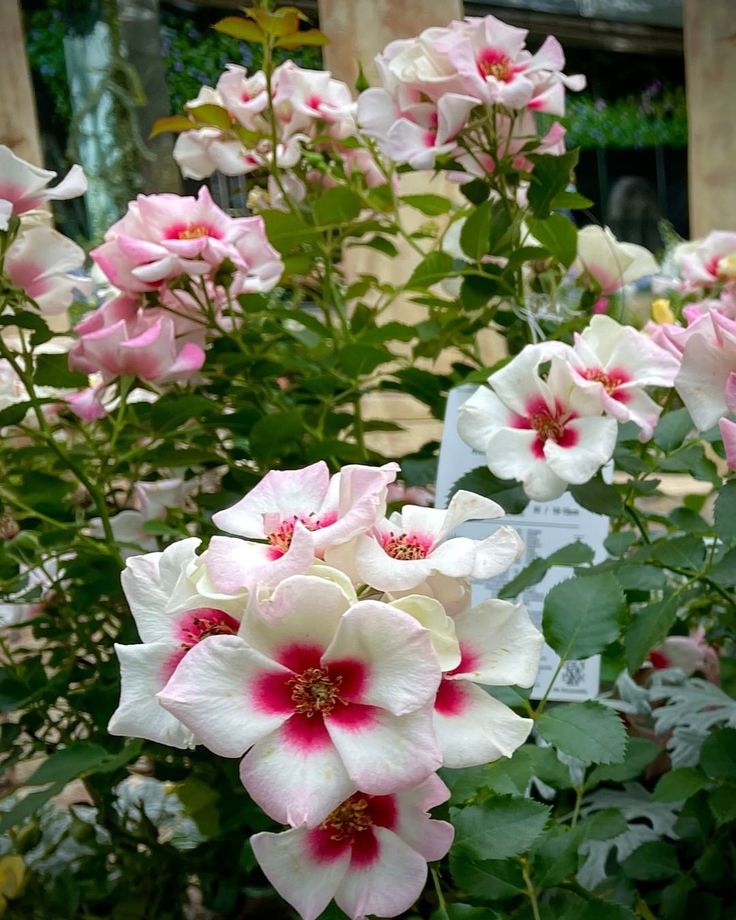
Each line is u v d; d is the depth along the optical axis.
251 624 0.31
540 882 0.39
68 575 0.59
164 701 0.29
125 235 0.58
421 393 0.67
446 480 0.54
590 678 0.51
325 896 0.31
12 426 0.61
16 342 0.85
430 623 0.32
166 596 0.35
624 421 0.47
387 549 0.34
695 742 0.55
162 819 0.66
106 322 0.60
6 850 0.63
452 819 0.37
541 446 0.46
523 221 0.65
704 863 0.47
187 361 0.60
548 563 0.47
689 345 0.42
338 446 0.60
